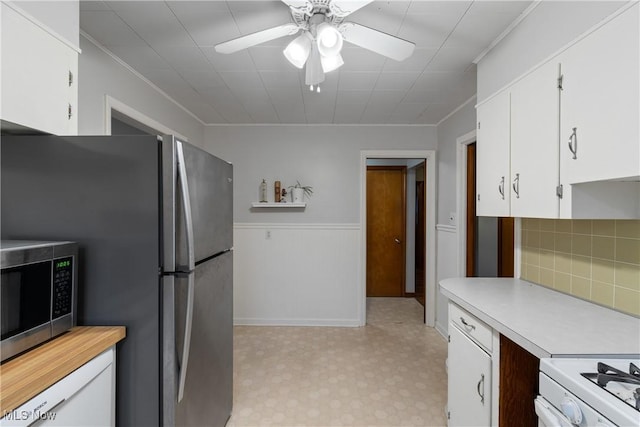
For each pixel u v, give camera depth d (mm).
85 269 1248
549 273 1827
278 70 2328
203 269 1531
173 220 1240
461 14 1646
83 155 1243
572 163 1302
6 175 1254
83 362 1034
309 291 3758
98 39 1900
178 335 1271
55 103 1294
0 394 788
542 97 1479
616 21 1103
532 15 1579
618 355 1024
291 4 1364
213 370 1679
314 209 3752
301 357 2904
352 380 2504
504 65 1824
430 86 2592
